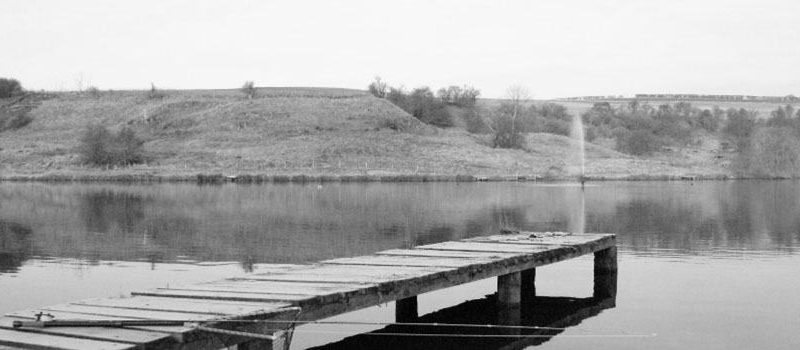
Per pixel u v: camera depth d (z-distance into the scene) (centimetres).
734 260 2234
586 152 10081
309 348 1276
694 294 1733
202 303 1120
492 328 1425
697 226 3144
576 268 2120
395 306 1586
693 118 14425
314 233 2855
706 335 1362
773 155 8719
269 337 995
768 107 19062
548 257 1703
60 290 1736
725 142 12544
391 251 1745
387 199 4644
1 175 7419
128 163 8269
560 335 1373
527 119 12600
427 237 2736
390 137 9569
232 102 10819
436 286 1388
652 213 3728
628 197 4862
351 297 1210
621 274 2003
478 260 1535
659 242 2647
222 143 9194
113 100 11819
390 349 1275
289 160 8356
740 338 1338
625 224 3209
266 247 2464
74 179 7175
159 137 9675
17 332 954
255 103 10688
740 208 4019
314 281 1303
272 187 6041
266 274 1400
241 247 2459
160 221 3297
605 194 5153
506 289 1599
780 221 3344
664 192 5431
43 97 12306
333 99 10994
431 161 8650
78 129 10619
